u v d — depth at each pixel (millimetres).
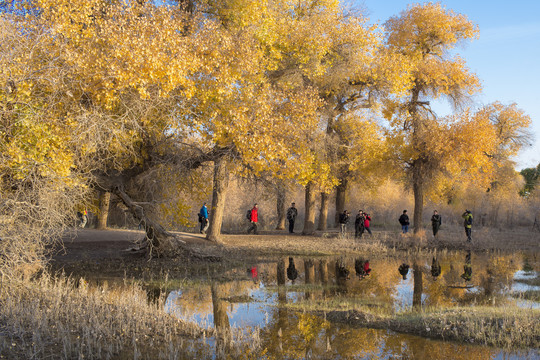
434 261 18719
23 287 9078
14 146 9195
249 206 34031
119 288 11570
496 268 16797
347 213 27828
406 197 42531
